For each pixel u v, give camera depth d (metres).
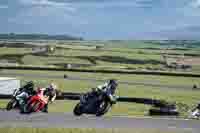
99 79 150.12
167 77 177.50
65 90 104.56
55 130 20.80
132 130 22.06
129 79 157.38
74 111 30.28
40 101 31.09
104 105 30.12
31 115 28.47
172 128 24.58
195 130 24.08
